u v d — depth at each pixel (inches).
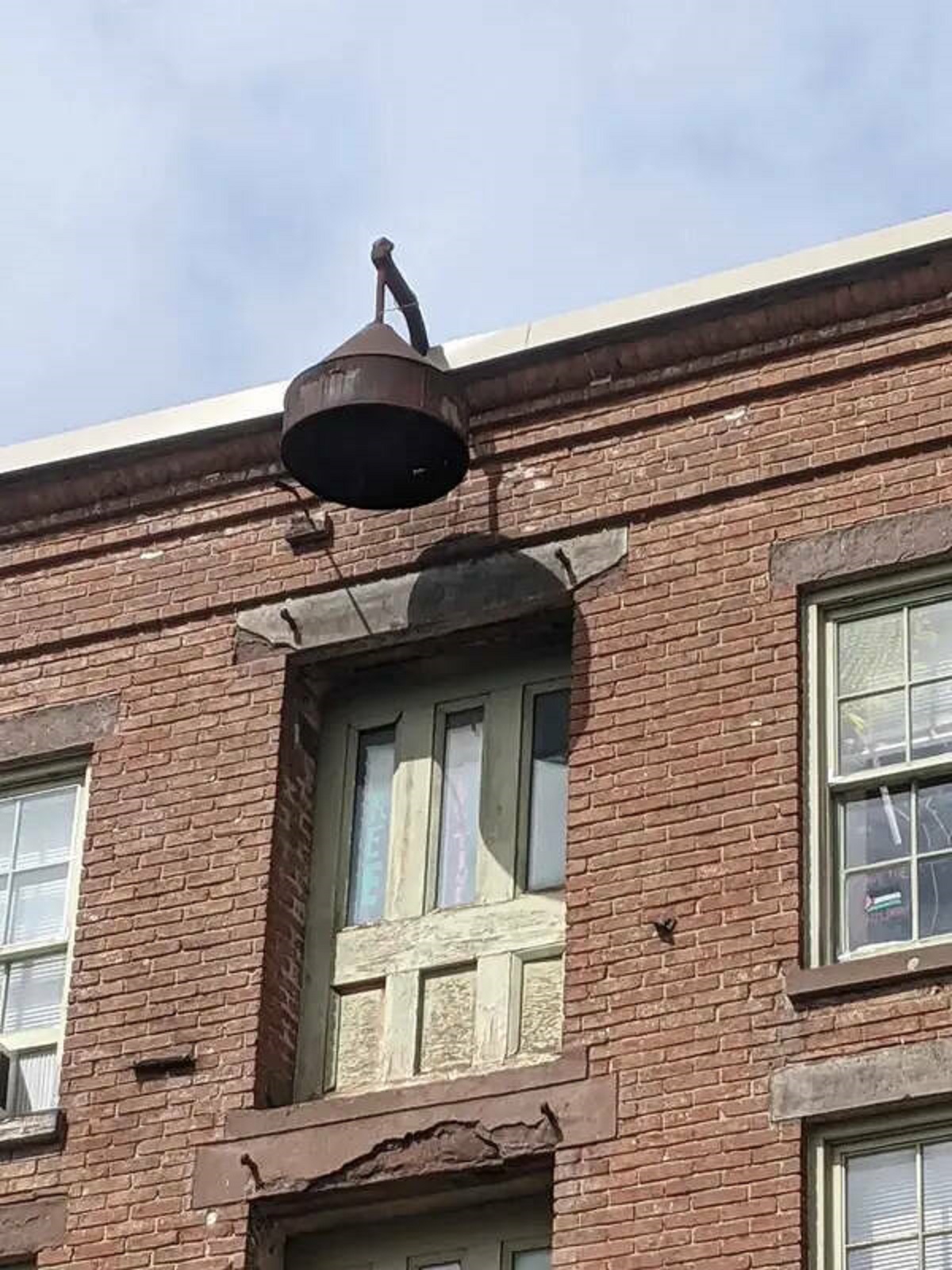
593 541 748.0
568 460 761.6
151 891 753.0
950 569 710.5
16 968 765.3
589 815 713.0
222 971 734.5
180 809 761.6
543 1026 713.6
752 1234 647.1
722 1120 662.5
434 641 761.0
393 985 733.9
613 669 729.6
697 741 711.7
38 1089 746.8
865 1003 662.5
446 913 738.2
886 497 722.2
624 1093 674.8
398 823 756.0
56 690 794.2
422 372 725.9
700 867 695.7
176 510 805.2
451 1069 717.3
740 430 746.2
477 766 757.9
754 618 721.0
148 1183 711.7
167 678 782.5
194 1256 698.2
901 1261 639.8
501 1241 694.5
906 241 738.2
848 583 719.1
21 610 808.9
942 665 705.0
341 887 753.6
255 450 797.9
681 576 734.5
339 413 723.4
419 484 748.0
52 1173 722.8
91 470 812.6
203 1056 724.0
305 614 773.3
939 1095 645.3
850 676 712.4
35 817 784.9
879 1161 651.5
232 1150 707.4
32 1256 714.8
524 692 760.3
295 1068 731.4
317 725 775.7
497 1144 681.6
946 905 680.4
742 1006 674.2
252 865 746.2
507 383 771.4
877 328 742.5
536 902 729.6
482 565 757.9
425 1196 695.1
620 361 762.8
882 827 694.5
